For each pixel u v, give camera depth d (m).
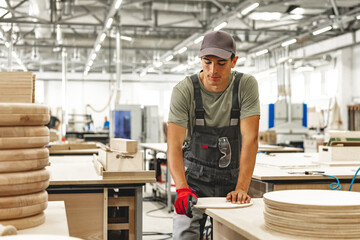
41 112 1.28
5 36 11.71
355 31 11.31
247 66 16.69
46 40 12.56
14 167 1.21
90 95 18.91
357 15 8.79
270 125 8.02
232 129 2.02
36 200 1.26
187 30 11.75
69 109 18.62
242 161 1.84
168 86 19.59
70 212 2.61
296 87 15.30
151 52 15.95
